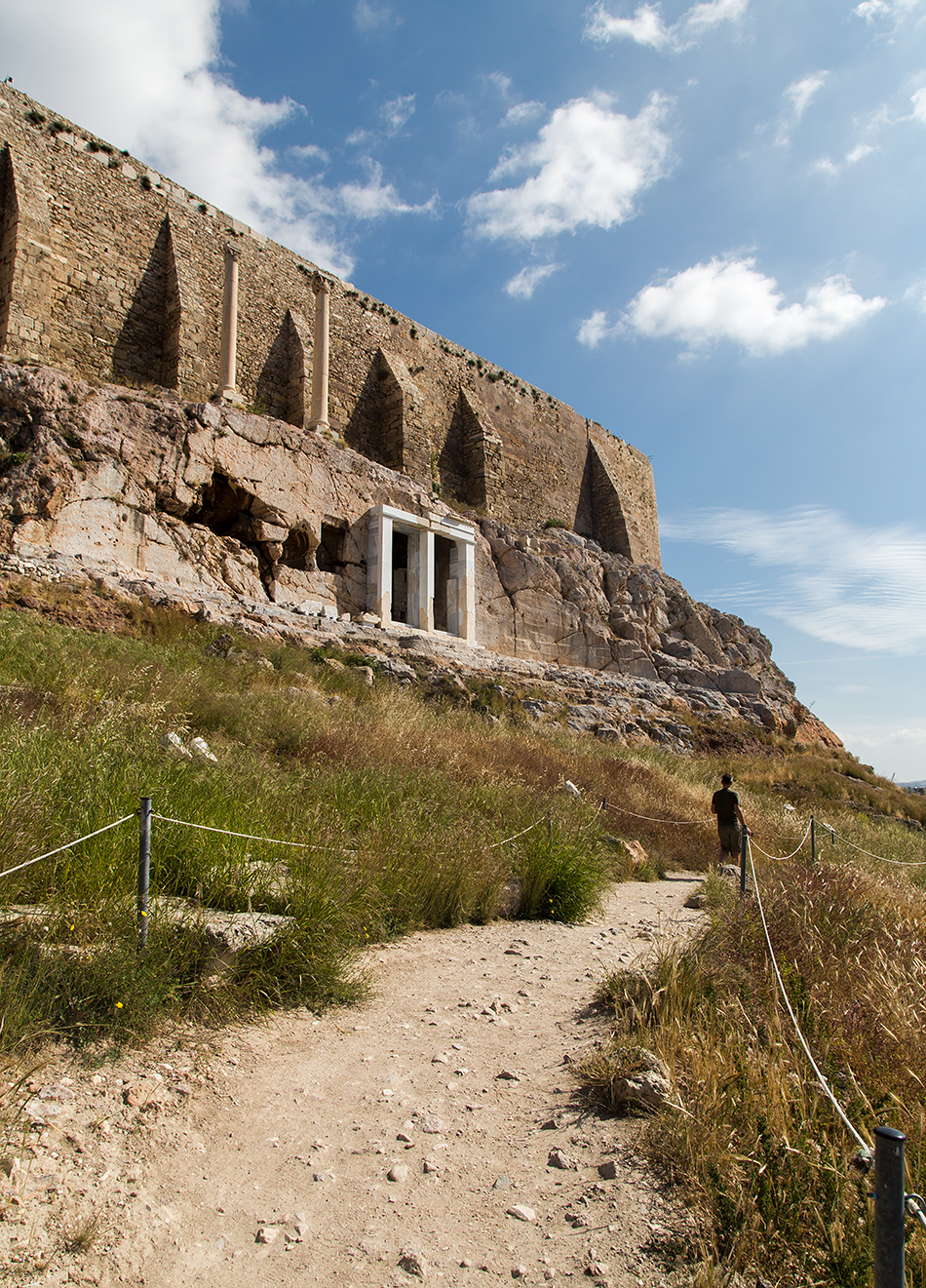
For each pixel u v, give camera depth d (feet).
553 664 100.83
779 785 78.02
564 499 138.00
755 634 146.00
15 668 32.48
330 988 15.42
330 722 36.78
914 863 42.93
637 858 34.81
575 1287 8.06
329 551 82.12
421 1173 10.01
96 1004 12.14
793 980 15.12
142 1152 9.72
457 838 24.66
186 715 31.60
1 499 55.72
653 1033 13.57
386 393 103.09
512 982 17.71
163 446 65.98
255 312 90.48
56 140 74.59
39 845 15.17
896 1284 6.14
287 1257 8.38
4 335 66.74
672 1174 10.05
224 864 17.02
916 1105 10.98
